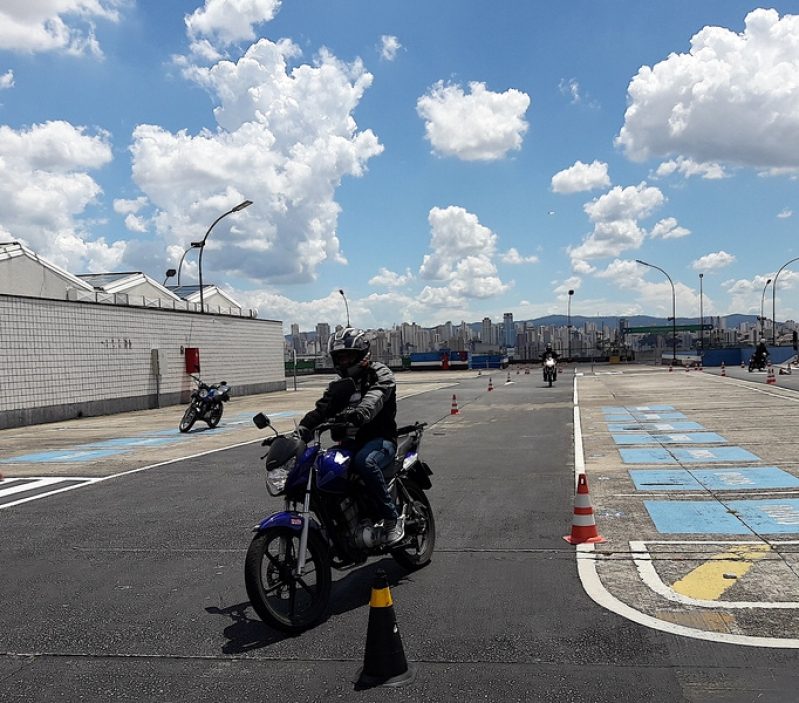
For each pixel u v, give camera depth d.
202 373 29.78
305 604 5.24
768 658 4.11
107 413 23.58
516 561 6.14
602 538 6.74
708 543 6.45
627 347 75.81
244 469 11.46
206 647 4.54
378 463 5.31
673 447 12.33
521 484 9.55
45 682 4.10
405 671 4.07
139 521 8.00
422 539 6.17
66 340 21.83
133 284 33.03
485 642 4.48
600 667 4.07
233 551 6.69
